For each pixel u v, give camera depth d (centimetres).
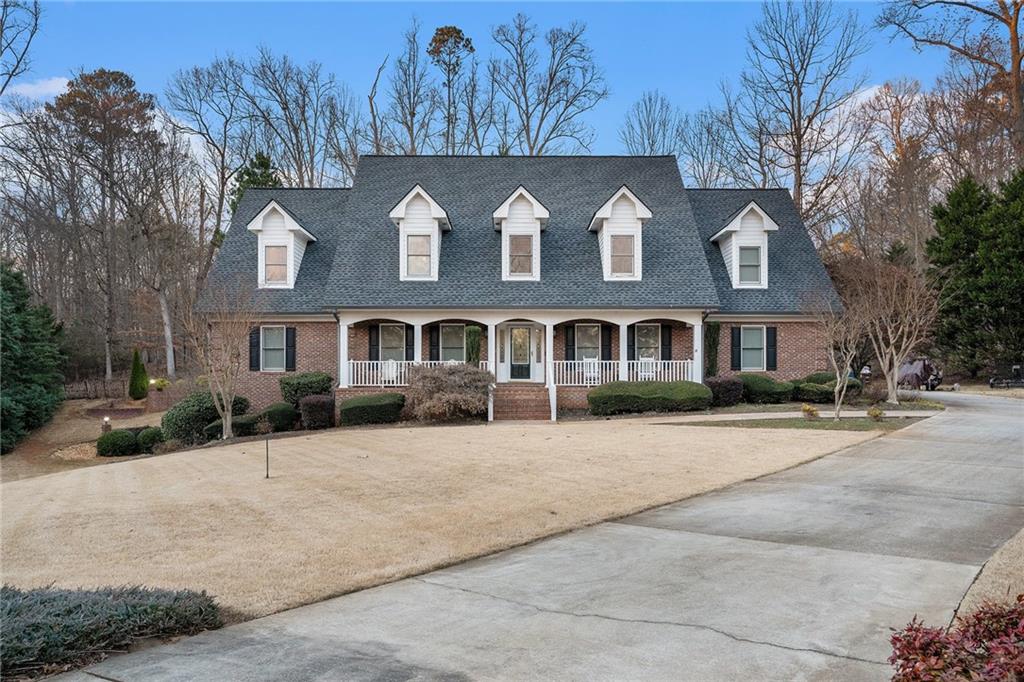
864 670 460
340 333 2422
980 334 3028
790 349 2558
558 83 4566
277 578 684
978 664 314
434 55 4544
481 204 2759
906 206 4306
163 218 4269
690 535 836
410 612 588
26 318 2788
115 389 3681
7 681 457
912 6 3388
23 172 4081
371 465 1398
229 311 2277
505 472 1273
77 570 729
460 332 2575
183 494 1169
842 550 759
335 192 2945
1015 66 3450
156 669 477
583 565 719
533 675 461
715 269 2695
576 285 2470
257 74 4422
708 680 450
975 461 1324
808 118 3941
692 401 2231
